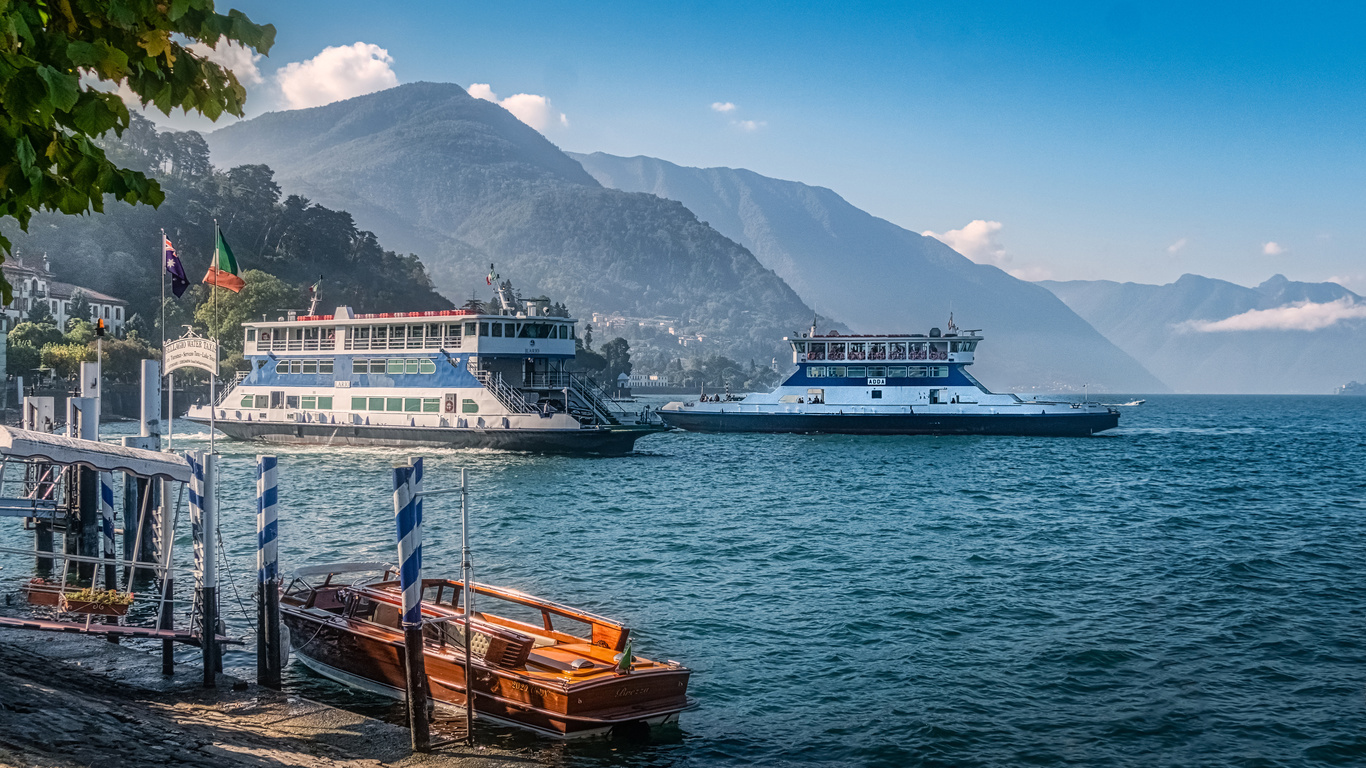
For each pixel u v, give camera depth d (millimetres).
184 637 21484
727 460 80000
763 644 26047
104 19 8422
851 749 19250
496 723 19719
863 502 55781
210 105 9172
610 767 18062
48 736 14180
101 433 97688
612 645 20625
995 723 20609
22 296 155000
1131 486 65750
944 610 29766
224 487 56906
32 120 7020
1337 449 105375
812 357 102812
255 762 15641
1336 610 29812
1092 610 29844
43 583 27359
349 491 55594
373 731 18906
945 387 101125
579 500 54531
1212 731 20234
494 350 73562
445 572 35125
